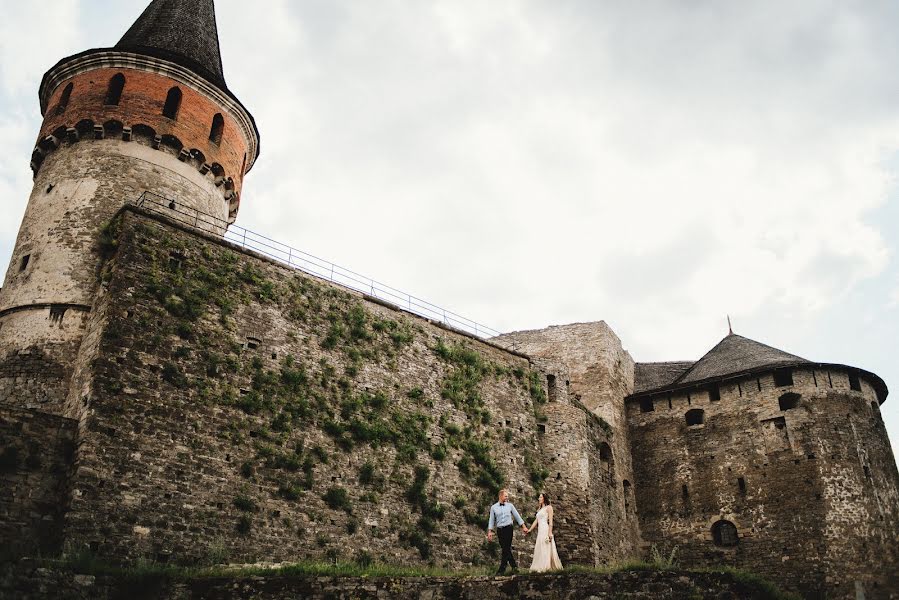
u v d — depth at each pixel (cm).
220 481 2075
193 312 2259
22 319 2330
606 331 4181
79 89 2756
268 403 2291
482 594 1652
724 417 3722
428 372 2875
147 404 2036
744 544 3403
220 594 1617
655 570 1683
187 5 3191
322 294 2670
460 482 2716
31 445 1870
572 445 3238
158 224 2353
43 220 2523
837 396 3506
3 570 1488
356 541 2289
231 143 2955
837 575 3122
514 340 4384
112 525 1841
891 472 3431
